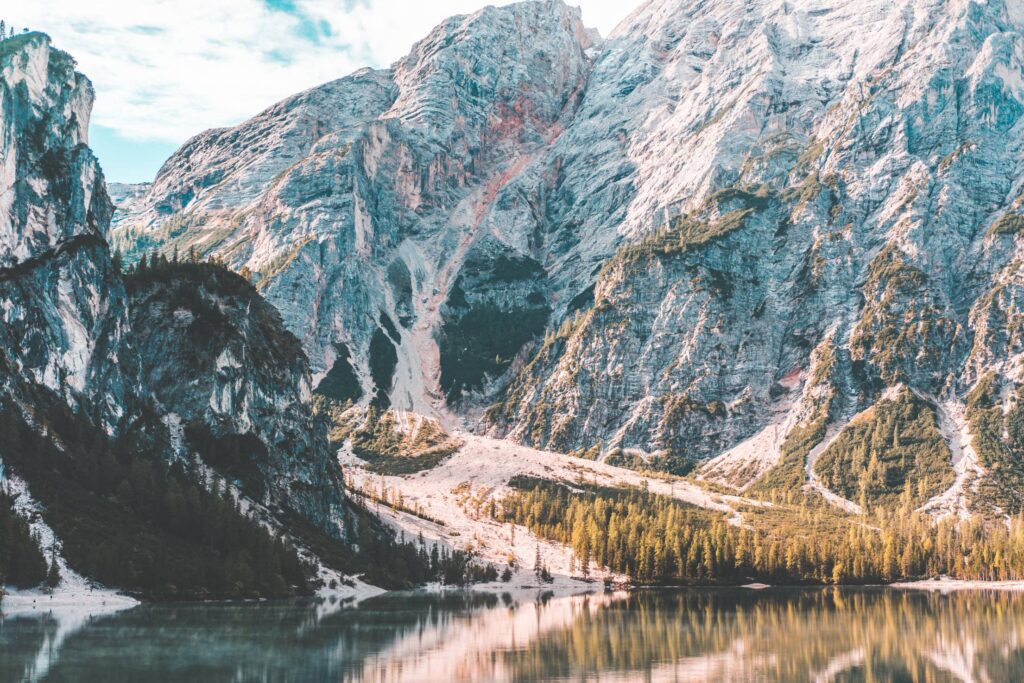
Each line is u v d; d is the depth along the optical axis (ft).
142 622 584.81
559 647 548.72
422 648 535.60
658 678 466.70
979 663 514.27
